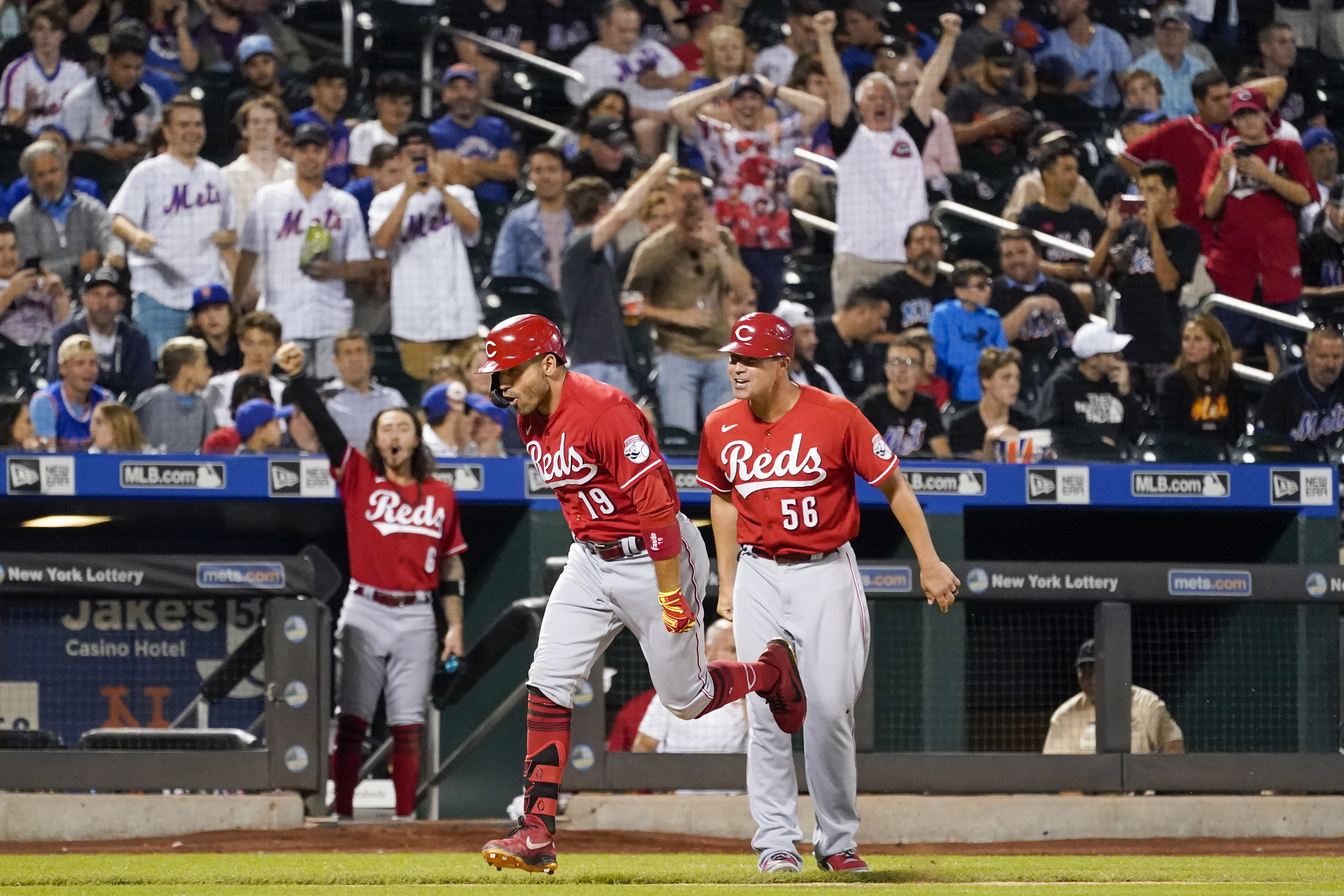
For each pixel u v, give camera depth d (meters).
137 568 22.08
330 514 29.80
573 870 16.20
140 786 21.81
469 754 26.05
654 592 13.79
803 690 15.08
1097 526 33.09
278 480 28.02
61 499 27.53
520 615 24.38
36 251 32.31
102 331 31.17
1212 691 25.95
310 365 32.56
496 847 13.05
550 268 34.22
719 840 21.25
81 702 24.55
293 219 32.72
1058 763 22.84
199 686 25.16
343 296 32.91
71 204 32.72
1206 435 33.44
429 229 33.28
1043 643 27.91
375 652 23.64
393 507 23.78
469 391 32.00
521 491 28.48
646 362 32.97
